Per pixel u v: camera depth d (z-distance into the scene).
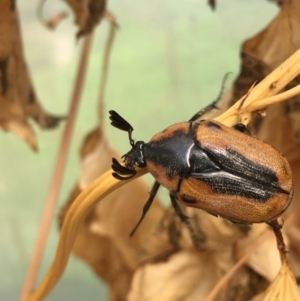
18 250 0.22
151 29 0.22
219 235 0.14
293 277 0.11
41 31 0.24
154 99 0.22
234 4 0.21
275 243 0.14
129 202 0.16
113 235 0.16
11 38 0.14
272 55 0.12
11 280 0.22
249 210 0.12
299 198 0.14
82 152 0.15
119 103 0.23
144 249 0.14
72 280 0.23
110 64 0.23
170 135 0.12
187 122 0.12
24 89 0.15
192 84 0.22
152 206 0.16
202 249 0.14
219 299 0.14
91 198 0.11
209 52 0.21
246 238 0.14
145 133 0.22
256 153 0.12
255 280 0.14
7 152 0.25
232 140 0.12
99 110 0.15
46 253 0.22
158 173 0.12
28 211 0.23
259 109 0.11
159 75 0.22
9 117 0.15
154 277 0.14
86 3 0.13
